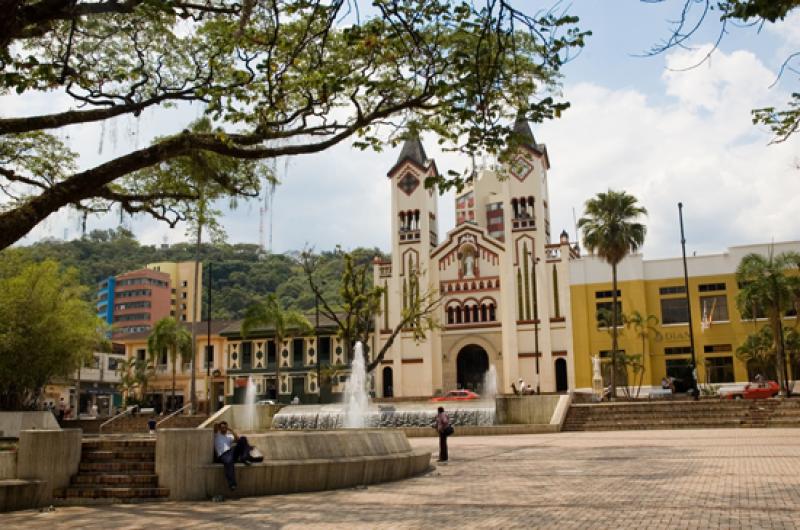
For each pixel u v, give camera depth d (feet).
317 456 47.39
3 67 46.68
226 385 223.92
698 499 36.99
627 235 150.92
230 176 61.93
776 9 25.77
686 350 179.22
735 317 177.06
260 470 44.21
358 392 158.30
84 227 64.23
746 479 44.68
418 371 202.28
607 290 187.83
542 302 193.98
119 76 55.36
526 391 164.66
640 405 113.91
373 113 52.47
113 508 40.22
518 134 46.55
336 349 214.69
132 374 241.55
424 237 209.26
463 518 33.86
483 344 199.52
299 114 53.52
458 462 65.16
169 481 43.09
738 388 172.45
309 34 51.55
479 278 203.21
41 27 44.32
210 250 452.35
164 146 49.65
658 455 63.77
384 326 207.31
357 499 41.98
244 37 49.67
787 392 148.66
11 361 126.00
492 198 282.77
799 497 36.81
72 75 49.65
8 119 47.96
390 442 55.31
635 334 182.70
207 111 53.36
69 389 242.37
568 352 188.44
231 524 33.60
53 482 42.86
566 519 32.48
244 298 428.56
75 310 136.98
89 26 50.75
